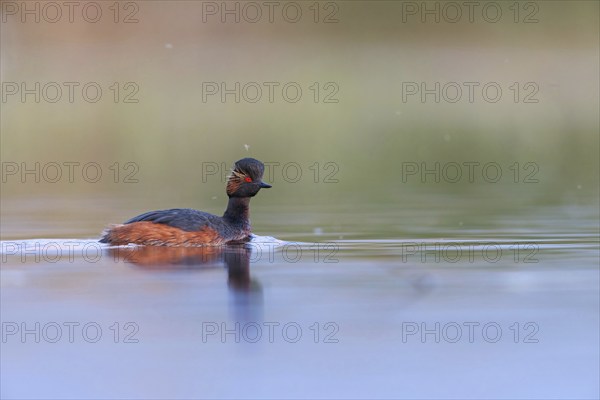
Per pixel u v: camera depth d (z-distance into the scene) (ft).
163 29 163.84
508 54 168.45
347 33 174.70
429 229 80.43
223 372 42.60
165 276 60.39
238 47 164.35
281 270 62.49
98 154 129.18
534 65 165.37
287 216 90.63
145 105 140.26
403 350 45.98
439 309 52.24
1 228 81.30
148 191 112.16
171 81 150.30
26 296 54.95
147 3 162.40
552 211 92.58
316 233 78.64
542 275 60.34
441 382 41.73
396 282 58.85
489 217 88.02
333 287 57.47
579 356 44.93
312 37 171.42
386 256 67.26
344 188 117.29
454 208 95.91
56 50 151.43
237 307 52.34
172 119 140.05
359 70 161.48
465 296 55.26
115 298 54.34
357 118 143.13
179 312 51.49
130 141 132.87
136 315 50.88
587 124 144.15
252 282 58.59
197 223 72.79
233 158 132.16
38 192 113.39
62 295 55.26
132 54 154.30
